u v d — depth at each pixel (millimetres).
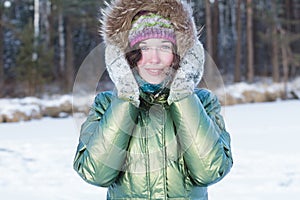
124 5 1728
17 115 14633
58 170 6168
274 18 26812
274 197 4613
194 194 1789
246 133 9492
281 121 12000
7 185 5336
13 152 7695
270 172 5699
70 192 4949
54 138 9641
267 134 9297
